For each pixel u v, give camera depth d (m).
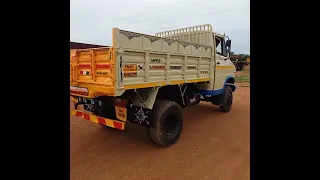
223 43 6.60
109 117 4.66
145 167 3.41
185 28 6.25
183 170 3.32
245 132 5.04
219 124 5.68
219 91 6.29
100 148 4.12
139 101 3.96
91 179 3.07
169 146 4.21
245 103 8.62
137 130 5.16
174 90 4.80
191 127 5.42
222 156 3.78
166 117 4.05
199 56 5.03
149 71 3.71
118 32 3.14
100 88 3.35
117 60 3.15
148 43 3.69
